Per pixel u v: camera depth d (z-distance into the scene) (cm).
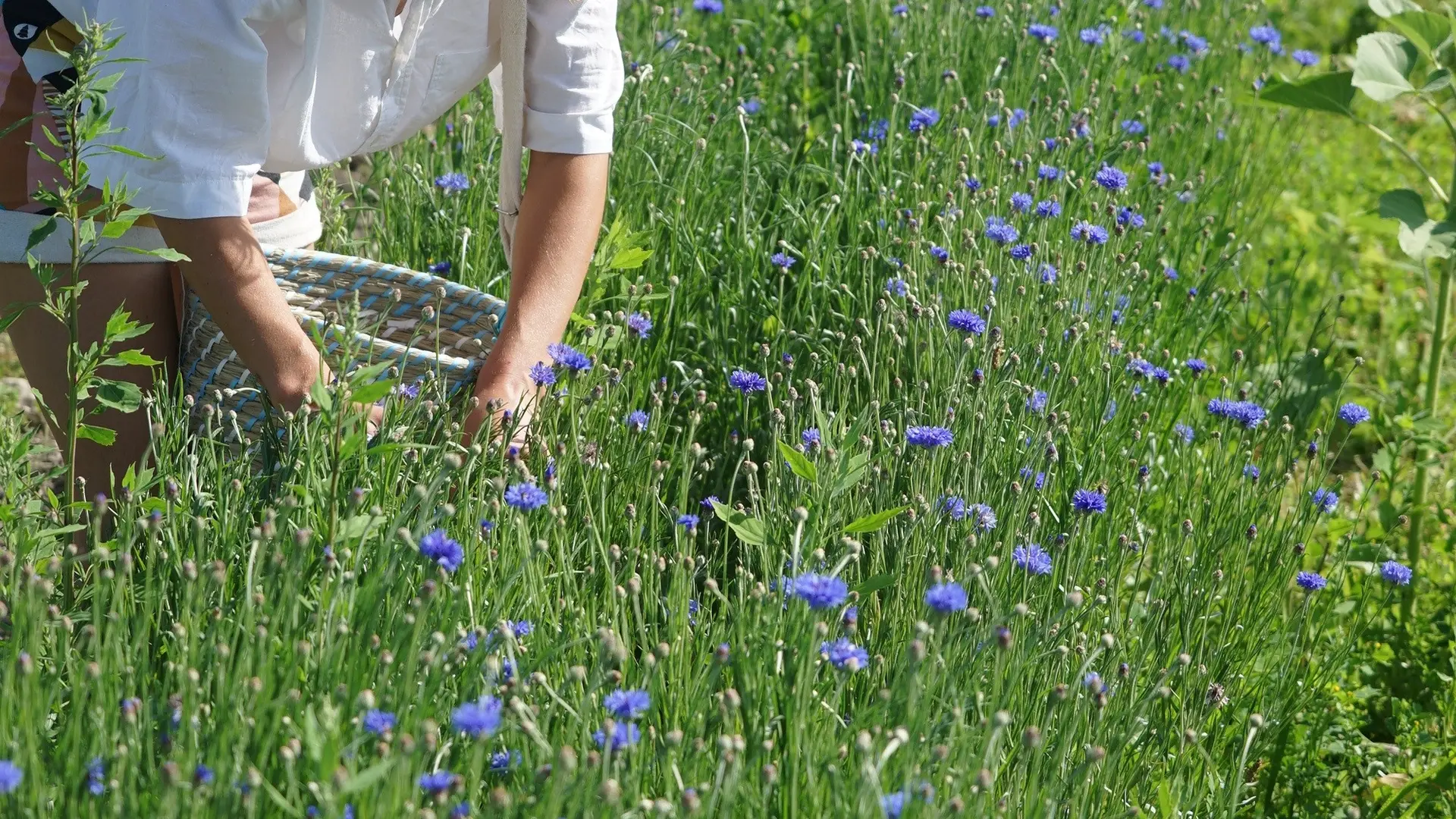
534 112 260
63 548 222
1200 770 221
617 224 309
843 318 322
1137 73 495
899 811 157
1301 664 272
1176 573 254
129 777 157
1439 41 325
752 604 201
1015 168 376
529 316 253
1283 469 286
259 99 223
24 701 159
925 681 195
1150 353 351
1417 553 322
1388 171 547
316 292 279
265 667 171
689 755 181
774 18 487
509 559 217
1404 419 334
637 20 468
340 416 195
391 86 259
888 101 422
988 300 307
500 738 179
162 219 226
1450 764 237
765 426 307
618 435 271
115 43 204
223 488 219
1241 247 382
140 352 221
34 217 242
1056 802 192
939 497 244
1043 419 273
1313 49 677
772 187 392
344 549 199
